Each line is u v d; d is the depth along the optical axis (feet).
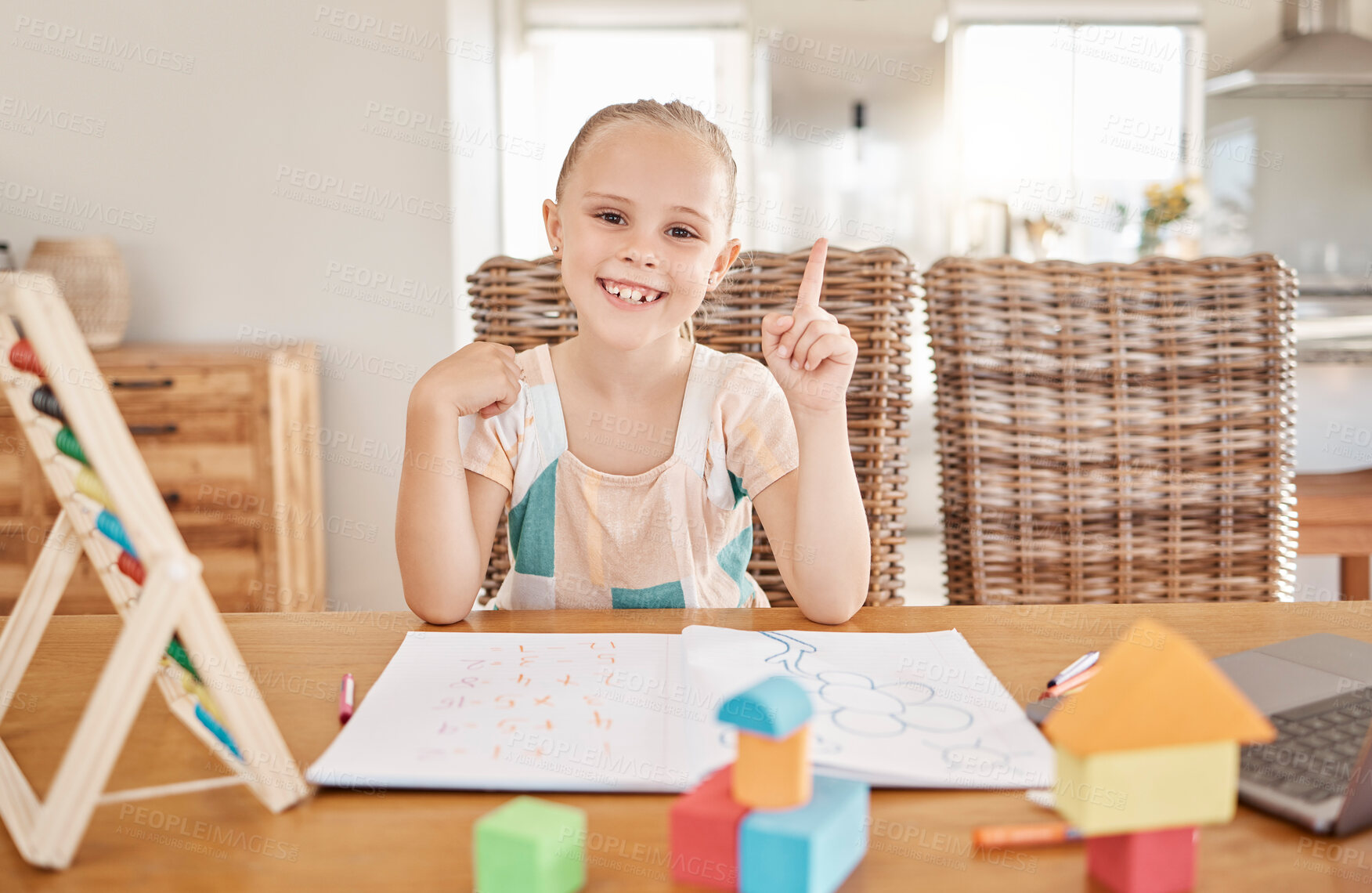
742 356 3.48
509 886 1.29
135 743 1.82
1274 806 1.50
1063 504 3.91
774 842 1.28
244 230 8.16
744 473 3.32
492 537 3.26
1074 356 3.92
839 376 2.65
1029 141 12.92
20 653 1.81
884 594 3.87
